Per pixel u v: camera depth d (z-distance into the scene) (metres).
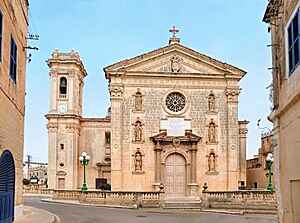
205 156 48.72
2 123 20.17
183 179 48.41
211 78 49.56
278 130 18.27
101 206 41.53
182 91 49.25
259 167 56.72
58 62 58.66
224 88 49.78
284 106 16.88
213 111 49.31
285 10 16.88
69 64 58.91
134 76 48.88
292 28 15.73
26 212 32.16
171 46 49.44
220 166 48.66
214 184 48.31
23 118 27.08
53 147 56.69
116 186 47.12
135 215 32.94
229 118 49.16
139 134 48.44
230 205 40.59
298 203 15.41
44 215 30.30
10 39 21.83
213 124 49.25
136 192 42.09
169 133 48.50
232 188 48.06
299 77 14.77
